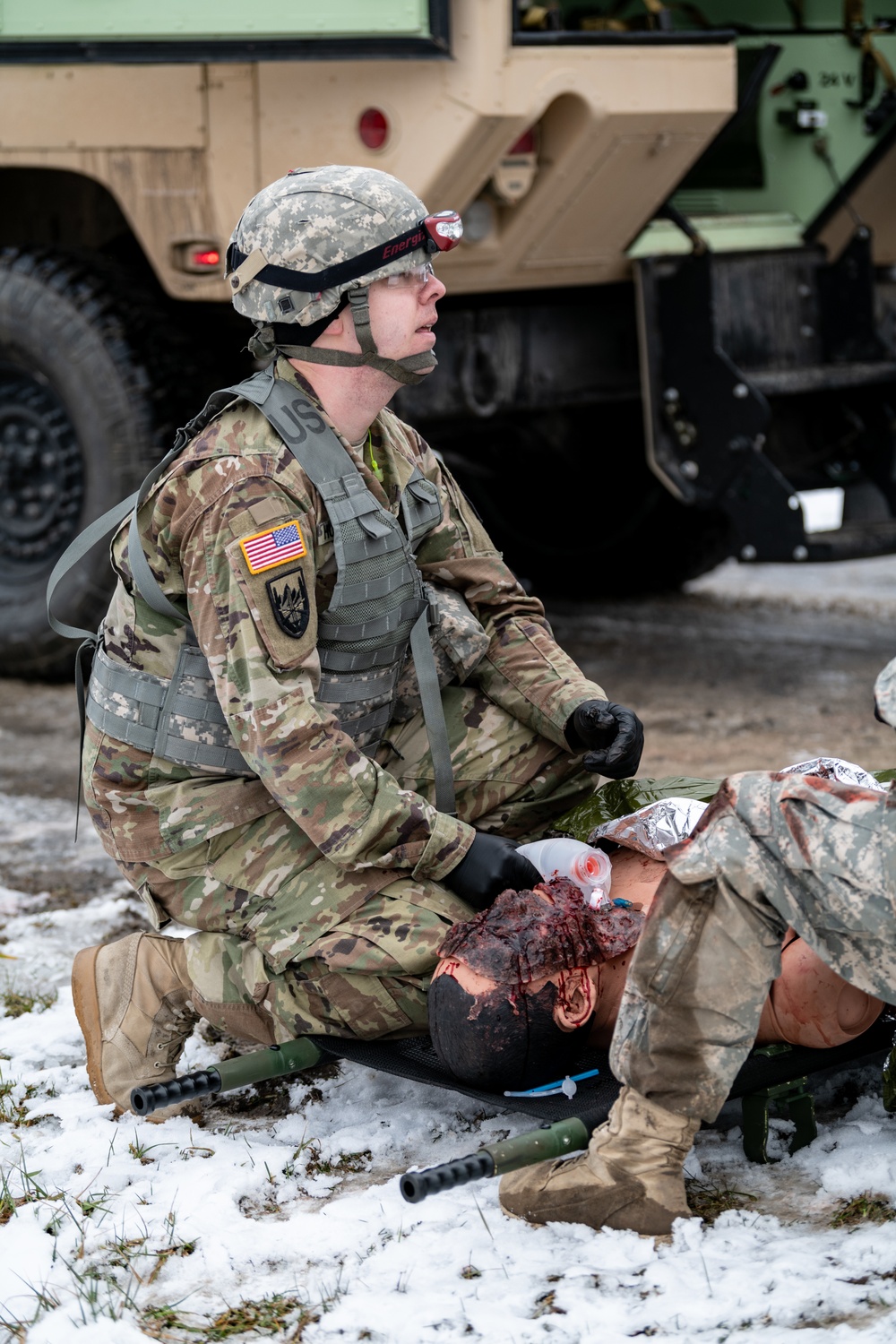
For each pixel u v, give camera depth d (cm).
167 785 364
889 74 834
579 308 820
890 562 1205
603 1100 325
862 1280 286
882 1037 350
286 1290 298
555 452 917
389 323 353
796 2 829
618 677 840
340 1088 384
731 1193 321
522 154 676
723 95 703
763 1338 270
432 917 348
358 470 358
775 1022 331
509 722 401
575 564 1043
